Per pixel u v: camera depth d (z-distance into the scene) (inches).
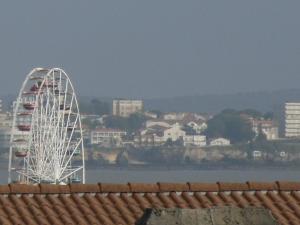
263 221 2017.7
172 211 1982.0
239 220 2001.7
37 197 2329.0
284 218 2390.5
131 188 2391.7
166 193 2401.6
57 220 2260.1
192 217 1979.6
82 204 2329.0
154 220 1966.0
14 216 2249.0
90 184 2395.4
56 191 2352.4
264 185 2496.3
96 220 2277.3
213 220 1987.0
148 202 2358.5
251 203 2413.9
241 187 2464.3
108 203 2345.0
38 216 2262.6
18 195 2324.1
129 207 2336.4
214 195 2422.5
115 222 2277.3
